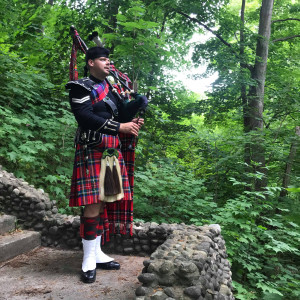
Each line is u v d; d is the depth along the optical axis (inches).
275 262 201.9
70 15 299.0
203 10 380.5
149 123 317.7
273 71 394.9
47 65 273.7
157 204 209.3
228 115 402.9
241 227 178.7
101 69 86.2
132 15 220.4
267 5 378.6
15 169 190.1
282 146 307.1
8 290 79.1
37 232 114.3
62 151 202.7
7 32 263.3
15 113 211.0
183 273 66.0
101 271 94.5
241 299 158.7
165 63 241.3
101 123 80.0
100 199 82.7
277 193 281.0
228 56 357.4
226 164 306.0
